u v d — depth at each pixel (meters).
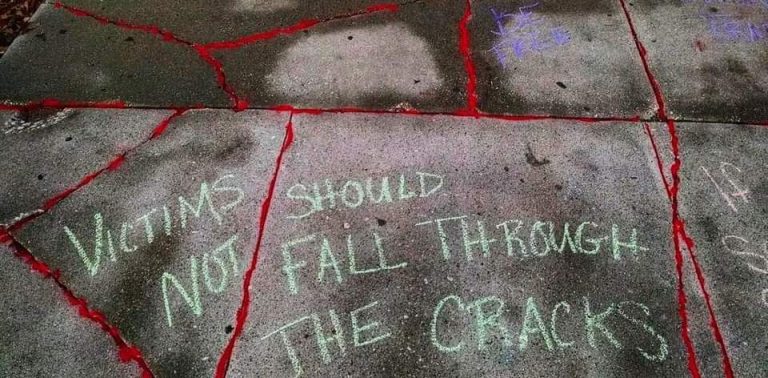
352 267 2.63
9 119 3.31
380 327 2.44
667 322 2.44
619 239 2.72
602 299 2.51
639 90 3.41
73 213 2.84
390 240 2.72
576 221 2.79
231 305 2.51
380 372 2.31
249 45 3.72
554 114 3.29
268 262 2.65
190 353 2.37
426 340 2.40
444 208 2.85
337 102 3.37
